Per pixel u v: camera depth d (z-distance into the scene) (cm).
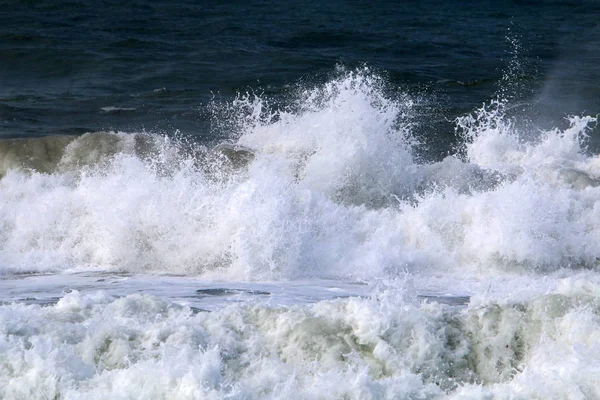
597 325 2094
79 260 3722
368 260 3584
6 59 9275
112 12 13138
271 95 7681
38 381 1844
